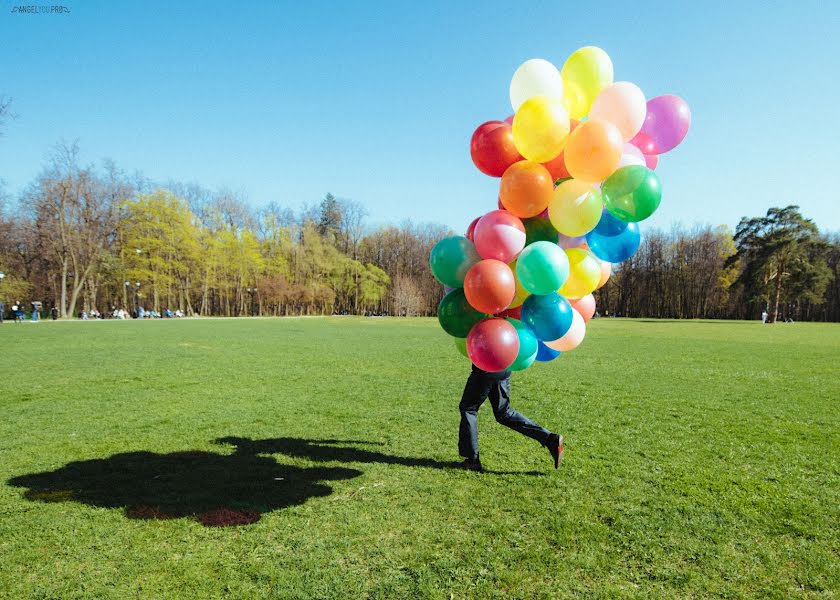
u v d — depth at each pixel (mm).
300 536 3449
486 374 4570
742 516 3770
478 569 3014
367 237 80250
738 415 7262
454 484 4453
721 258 68438
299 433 6211
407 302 71062
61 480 4508
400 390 9250
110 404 7828
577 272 4414
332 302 68000
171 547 3293
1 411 7293
